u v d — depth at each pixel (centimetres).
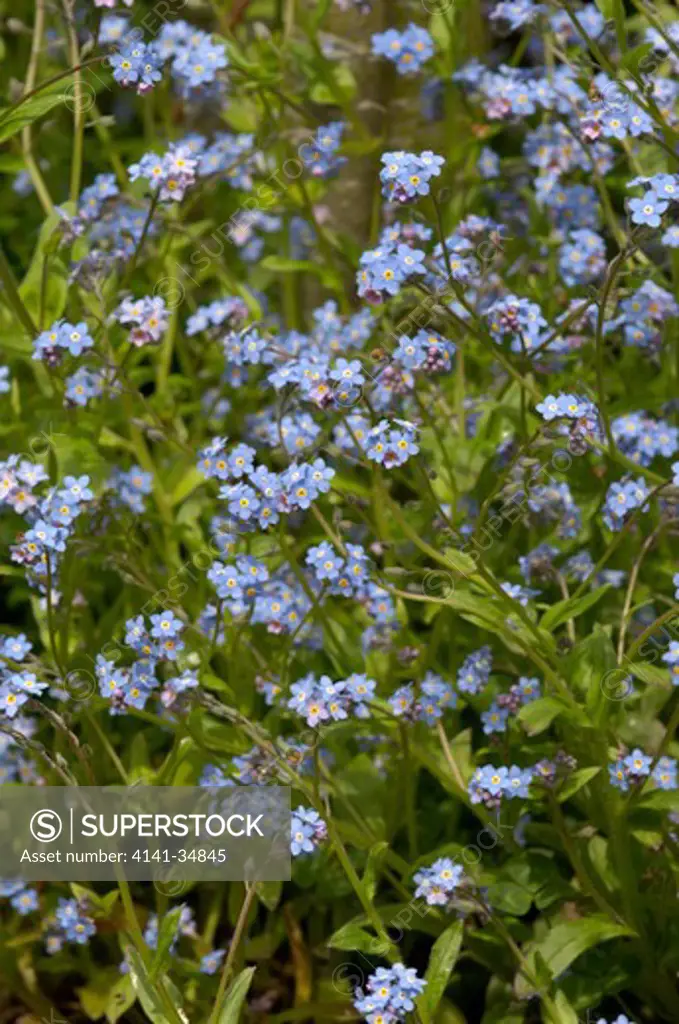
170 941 356
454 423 486
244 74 493
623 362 496
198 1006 420
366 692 382
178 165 434
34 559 386
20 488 383
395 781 423
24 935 445
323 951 452
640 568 477
